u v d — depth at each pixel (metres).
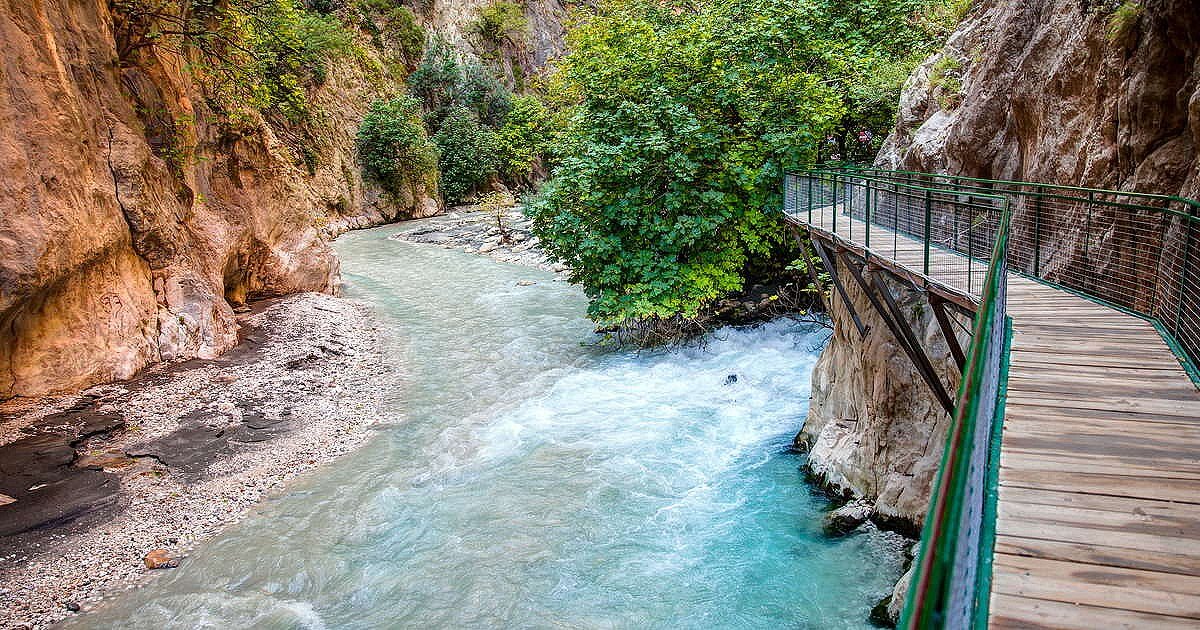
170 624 7.38
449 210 48.59
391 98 46.75
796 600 7.54
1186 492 3.83
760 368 14.73
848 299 10.16
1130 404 4.95
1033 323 6.83
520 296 22.72
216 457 10.99
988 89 11.34
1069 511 3.69
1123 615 2.93
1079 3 8.82
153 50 15.62
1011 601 3.03
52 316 12.33
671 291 15.95
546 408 13.27
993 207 8.00
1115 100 7.69
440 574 8.22
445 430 12.31
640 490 10.01
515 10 60.12
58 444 10.70
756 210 16.53
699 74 16.78
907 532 8.20
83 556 8.43
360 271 27.61
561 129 21.39
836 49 17.58
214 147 18.28
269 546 8.78
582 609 7.54
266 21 20.16
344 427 12.49
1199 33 6.46
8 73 11.31
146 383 13.31
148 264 14.98
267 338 16.84
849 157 19.67
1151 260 7.00
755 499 9.63
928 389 8.44
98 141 13.50
